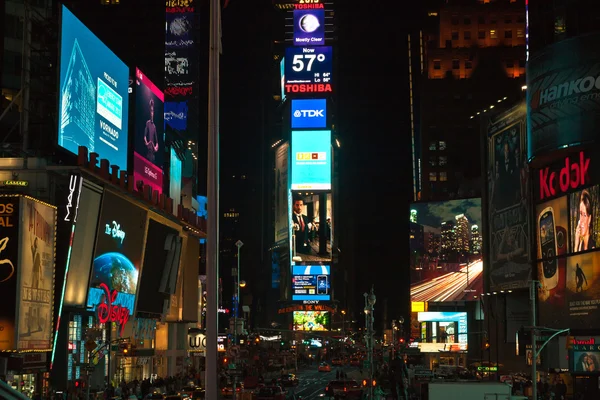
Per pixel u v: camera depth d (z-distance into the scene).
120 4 151.12
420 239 144.75
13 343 57.47
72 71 74.19
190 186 137.38
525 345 92.19
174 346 112.06
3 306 57.78
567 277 86.31
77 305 71.88
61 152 71.94
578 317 83.44
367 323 85.00
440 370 91.25
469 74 192.75
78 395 65.19
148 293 95.75
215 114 20.64
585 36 83.94
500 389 37.16
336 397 74.25
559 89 85.56
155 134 105.25
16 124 73.75
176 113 173.88
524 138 105.06
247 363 124.50
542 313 92.19
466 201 142.00
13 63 82.88
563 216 87.94
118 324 84.06
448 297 141.00
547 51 87.50
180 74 181.88
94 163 72.75
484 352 129.12
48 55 84.75
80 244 71.50
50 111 78.94
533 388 49.16
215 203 20.27
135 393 72.06
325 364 151.12
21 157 71.94
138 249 88.88
